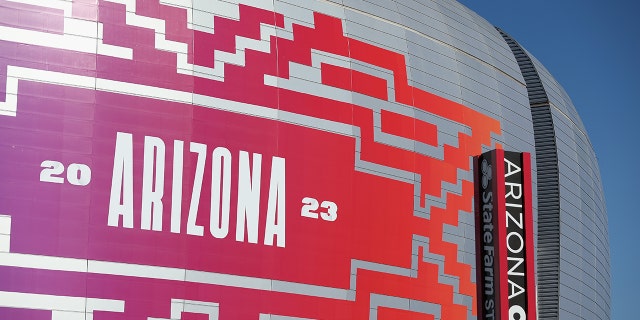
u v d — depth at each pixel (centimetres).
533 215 6206
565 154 6538
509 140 5975
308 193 4659
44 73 4100
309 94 4762
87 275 4028
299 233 4597
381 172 5003
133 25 4319
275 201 4534
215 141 4400
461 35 5956
